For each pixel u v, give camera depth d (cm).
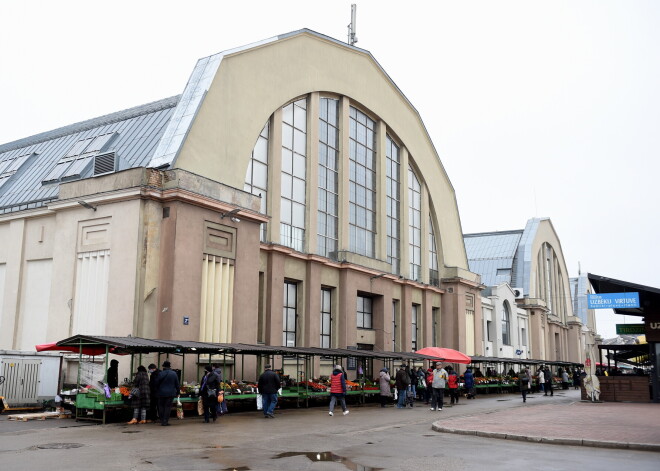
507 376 4803
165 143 2603
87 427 1714
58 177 2928
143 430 1650
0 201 3045
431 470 1100
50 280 2606
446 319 4700
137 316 2272
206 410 1875
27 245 2709
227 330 2573
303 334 3256
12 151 3656
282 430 1711
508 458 1248
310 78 3494
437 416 2309
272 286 3025
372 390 3041
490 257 7194
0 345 2666
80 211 2491
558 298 8100
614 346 4150
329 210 3647
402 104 4447
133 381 1962
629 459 1256
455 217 5088
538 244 7350
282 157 3297
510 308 6194
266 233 3097
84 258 2448
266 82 3130
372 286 3822
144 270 2309
